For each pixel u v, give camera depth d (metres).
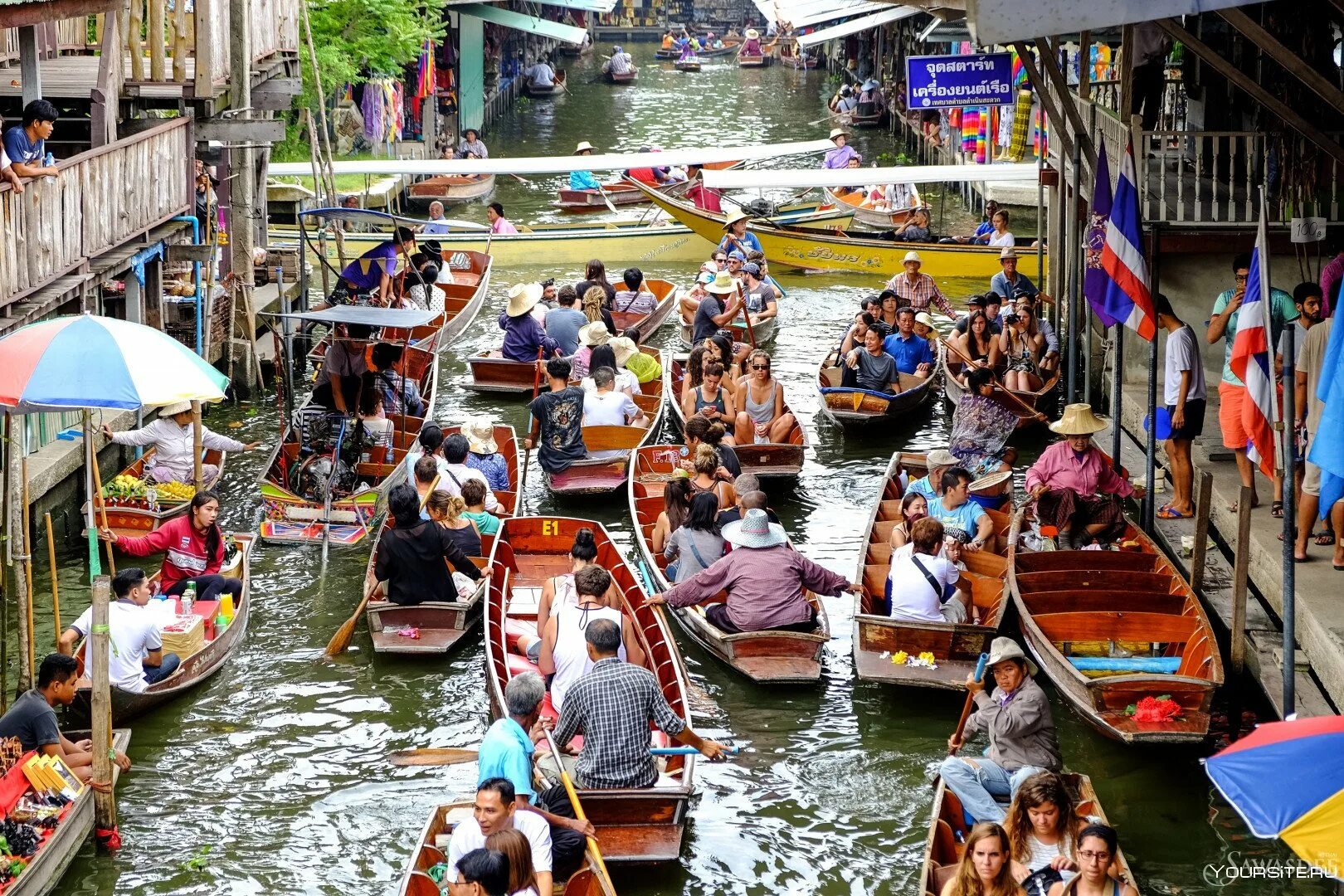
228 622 11.97
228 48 18.94
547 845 7.95
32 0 13.34
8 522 10.39
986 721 9.23
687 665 11.84
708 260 27.94
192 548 12.27
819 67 66.81
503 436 16.55
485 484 13.45
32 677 10.38
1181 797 9.86
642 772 8.89
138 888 8.96
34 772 8.91
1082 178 18.03
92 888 8.95
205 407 18.41
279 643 12.27
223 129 17.78
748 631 11.40
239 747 10.67
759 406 16.58
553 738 9.02
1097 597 11.36
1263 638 10.82
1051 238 21.39
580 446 15.48
